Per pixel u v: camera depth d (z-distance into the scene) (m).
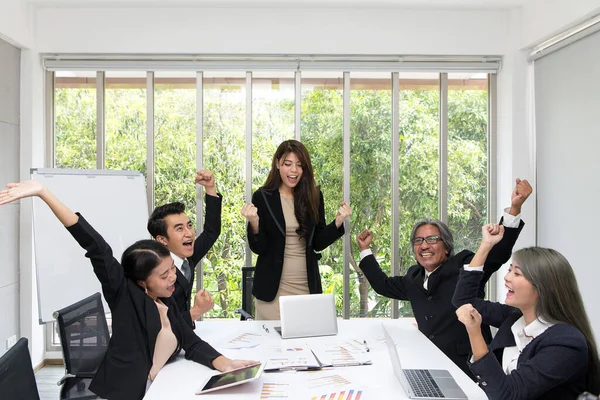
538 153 4.03
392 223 4.34
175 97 4.33
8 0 3.71
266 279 3.26
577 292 1.70
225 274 4.33
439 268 2.66
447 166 4.39
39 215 3.43
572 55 3.55
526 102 4.15
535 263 1.72
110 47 4.13
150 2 4.02
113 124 4.35
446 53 4.21
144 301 2.07
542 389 1.57
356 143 4.36
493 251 2.60
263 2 4.04
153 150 4.32
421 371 1.94
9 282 3.87
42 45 4.12
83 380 2.44
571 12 3.37
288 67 4.17
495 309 2.16
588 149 3.37
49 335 4.31
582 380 1.63
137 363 2.00
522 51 4.13
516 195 2.56
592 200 3.33
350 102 4.36
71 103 4.33
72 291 3.50
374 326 2.74
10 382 1.52
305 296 2.56
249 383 1.85
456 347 2.54
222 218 4.34
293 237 3.31
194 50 4.14
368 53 4.19
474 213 4.41
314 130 4.34
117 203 3.80
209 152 4.33
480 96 4.40
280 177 3.34
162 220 2.65
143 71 4.26
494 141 4.38
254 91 4.32
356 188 4.37
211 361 2.04
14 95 3.97
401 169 4.39
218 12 4.14
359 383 1.84
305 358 2.10
